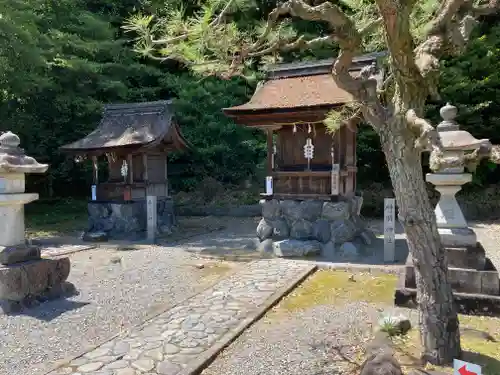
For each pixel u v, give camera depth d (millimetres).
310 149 7844
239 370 3369
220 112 15695
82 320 4719
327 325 4273
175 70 17078
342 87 3387
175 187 16375
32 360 3699
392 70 3242
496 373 3146
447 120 5117
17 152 5426
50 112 13461
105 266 7324
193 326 4250
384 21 2982
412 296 4730
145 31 3062
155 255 8188
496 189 13719
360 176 15367
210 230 11656
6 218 5332
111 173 10734
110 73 14680
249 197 15125
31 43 10703
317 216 8047
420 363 3361
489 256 7887
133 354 3629
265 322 4410
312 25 12219
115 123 10695
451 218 5133
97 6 16359
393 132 3287
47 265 5488
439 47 3127
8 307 4965
